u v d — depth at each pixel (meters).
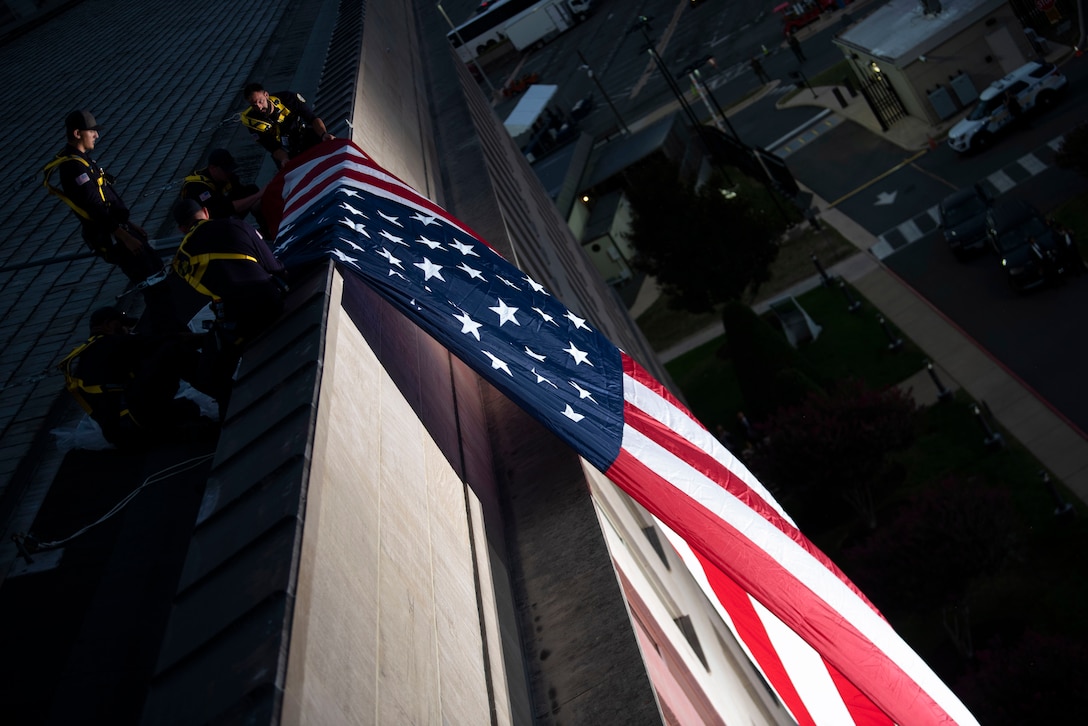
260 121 13.27
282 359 7.12
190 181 12.09
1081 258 34.56
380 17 29.02
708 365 41.84
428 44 38.53
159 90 31.27
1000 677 20.67
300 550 5.29
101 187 11.25
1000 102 43.41
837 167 50.03
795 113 58.12
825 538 29.56
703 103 66.38
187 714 4.65
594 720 7.67
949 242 38.09
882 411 28.45
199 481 8.75
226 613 5.11
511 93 88.75
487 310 8.69
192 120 25.33
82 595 7.96
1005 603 25.41
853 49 50.38
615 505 11.70
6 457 10.54
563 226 47.50
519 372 8.39
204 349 8.00
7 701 7.13
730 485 9.13
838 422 28.38
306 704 4.62
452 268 8.94
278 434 6.30
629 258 53.56
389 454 7.36
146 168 22.05
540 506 9.86
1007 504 24.52
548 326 9.07
